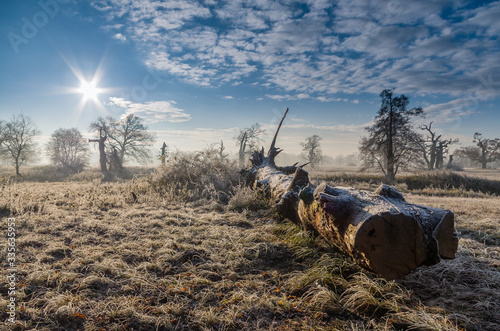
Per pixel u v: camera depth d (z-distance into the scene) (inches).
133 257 165.2
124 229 216.1
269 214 280.8
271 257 171.8
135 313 109.2
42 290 125.7
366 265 124.3
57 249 170.9
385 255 117.9
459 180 869.2
